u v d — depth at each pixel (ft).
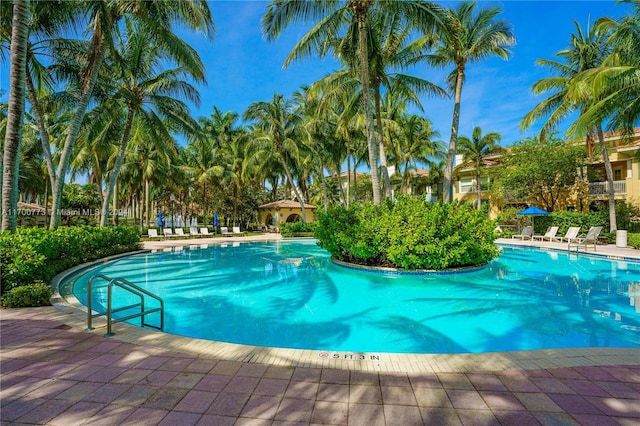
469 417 7.96
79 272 31.94
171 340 13.05
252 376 10.05
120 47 47.57
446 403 8.56
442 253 30.83
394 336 16.56
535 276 31.17
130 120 50.06
